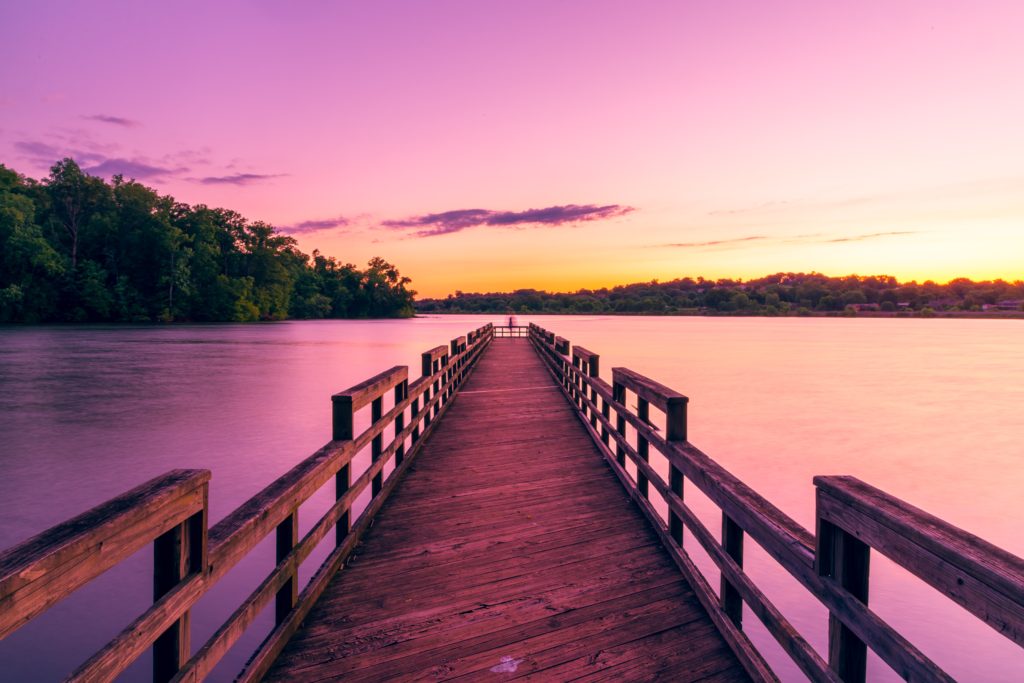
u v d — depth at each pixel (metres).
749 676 2.52
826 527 1.84
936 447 19.38
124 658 1.40
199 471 1.83
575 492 5.12
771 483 14.66
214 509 11.66
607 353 63.00
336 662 2.61
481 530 4.24
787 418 24.75
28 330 67.00
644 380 4.45
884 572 9.86
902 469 16.56
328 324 120.56
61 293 73.88
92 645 6.75
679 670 2.57
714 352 65.69
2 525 10.84
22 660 6.44
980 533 11.84
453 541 4.04
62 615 7.42
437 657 2.66
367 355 49.38
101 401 25.17
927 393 33.72
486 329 22.78
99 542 1.33
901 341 100.00
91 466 14.90
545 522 4.40
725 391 33.97
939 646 7.47
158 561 1.72
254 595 2.29
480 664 2.61
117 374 34.03
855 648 1.75
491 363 17.08
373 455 4.48
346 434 3.56
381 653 2.69
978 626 7.98
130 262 78.50
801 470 16.06
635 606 3.14
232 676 6.34
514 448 6.70
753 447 19.02
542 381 12.88
